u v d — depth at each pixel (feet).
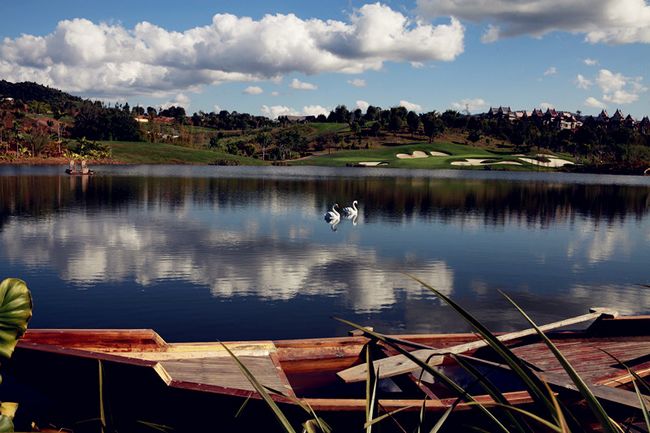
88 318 38.37
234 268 56.24
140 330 23.91
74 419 20.92
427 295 47.80
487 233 91.86
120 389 19.57
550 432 18.70
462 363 6.80
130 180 226.17
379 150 603.67
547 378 21.49
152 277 51.08
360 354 26.89
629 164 509.76
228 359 24.44
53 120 620.49
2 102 646.33
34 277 50.21
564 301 47.83
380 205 142.20
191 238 76.18
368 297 46.37
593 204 163.53
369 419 7.05
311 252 67.67
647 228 105.60
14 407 12.80
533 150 630.74
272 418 18.80
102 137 571.28
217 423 19.48
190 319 38.63
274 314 40.47
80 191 161.89
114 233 78.95
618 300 48.60
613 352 27.94
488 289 51.19
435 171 434.30
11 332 11.41
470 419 19.22
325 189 199.72
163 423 20.13
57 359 19.24
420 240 81.35
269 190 186.29
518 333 30.25
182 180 233.96
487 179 317.42
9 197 138.10
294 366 25.75
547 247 78.33
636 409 18.85
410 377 23.65
